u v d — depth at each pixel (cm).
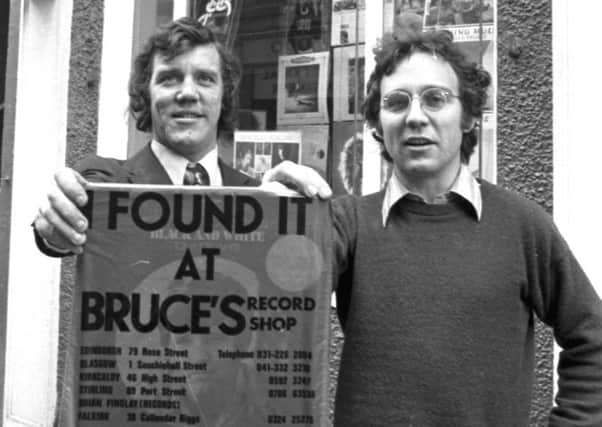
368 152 334
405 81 181
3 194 430
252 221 162
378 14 335
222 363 160
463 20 310
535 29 290
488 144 297
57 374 420
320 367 161
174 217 161
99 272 160
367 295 174
